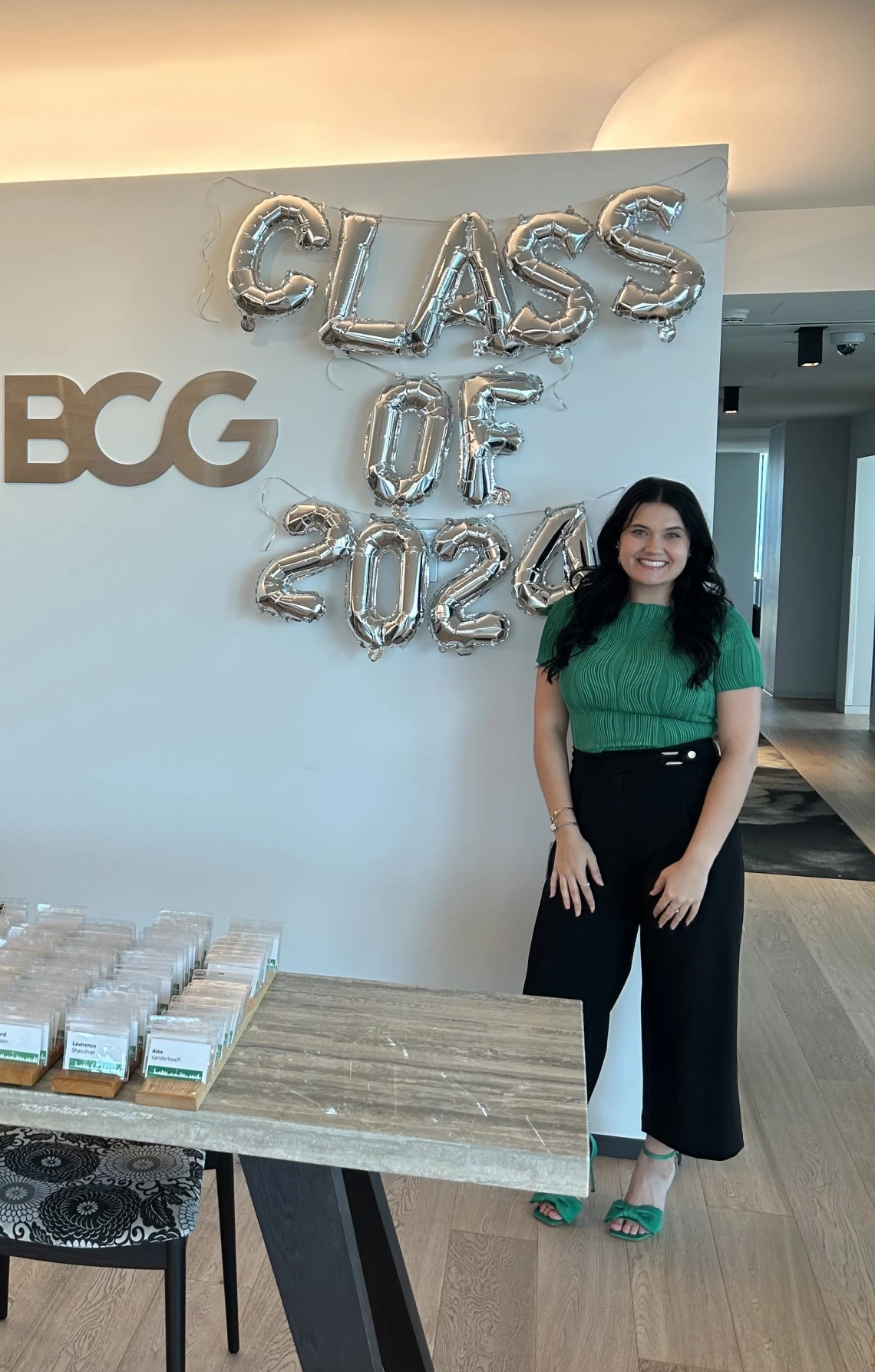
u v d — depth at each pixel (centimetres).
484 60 275
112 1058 124
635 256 231
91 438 261
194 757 267
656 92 301
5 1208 144
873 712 865
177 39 259
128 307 257
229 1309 184
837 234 444
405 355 245
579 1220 229
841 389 789
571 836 217
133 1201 146
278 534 256
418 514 251
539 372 244
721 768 208
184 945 151
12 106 297
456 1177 117
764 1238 223
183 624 264
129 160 333
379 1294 151
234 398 255
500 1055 137
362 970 267
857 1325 198
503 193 243
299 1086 128
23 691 273
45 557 267
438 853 260
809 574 1002
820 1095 282
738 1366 187
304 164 338
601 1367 186
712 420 239
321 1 244
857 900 439
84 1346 187
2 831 278
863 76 298
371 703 258
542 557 238
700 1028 211
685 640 205
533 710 252
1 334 263
